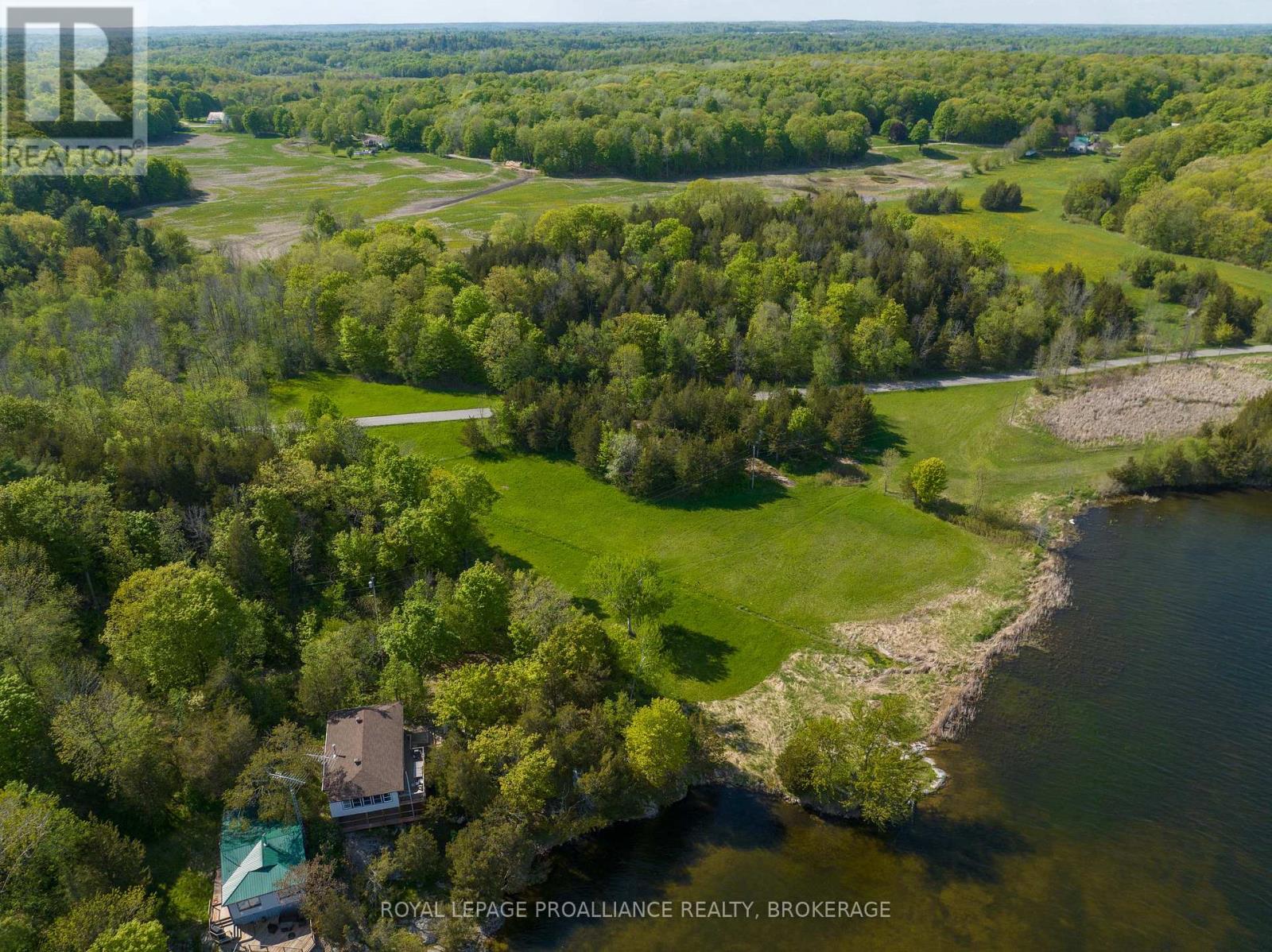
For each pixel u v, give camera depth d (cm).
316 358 13288
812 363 12938
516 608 7412
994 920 5550
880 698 7425
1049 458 11356
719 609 8494
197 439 8762
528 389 11238
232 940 5197
